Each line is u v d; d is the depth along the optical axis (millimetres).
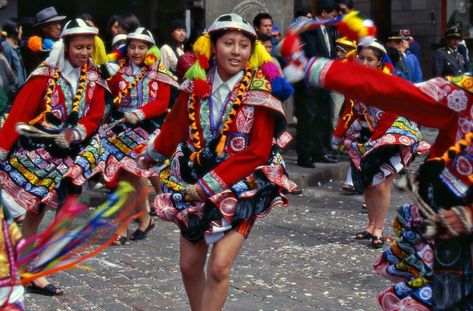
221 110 7660
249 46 7676
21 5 21109
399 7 30703
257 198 7602
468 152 5891
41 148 10039
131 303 9523
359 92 5816
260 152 7508
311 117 17703
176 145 7965
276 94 7602
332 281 10469
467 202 5914
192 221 7566
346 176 18109
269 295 9836
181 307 9398
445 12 30031
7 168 10055
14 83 15586
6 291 5441
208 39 7707
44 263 5668
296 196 16109
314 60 5879
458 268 5984
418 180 6078
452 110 5914
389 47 18906
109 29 16234
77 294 9836
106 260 11297
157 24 20641
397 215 6703
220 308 7559
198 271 7828
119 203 5918
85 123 10008
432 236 5895
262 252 11859
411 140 11797
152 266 11062
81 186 10039
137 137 12039
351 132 12281
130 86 12258
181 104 7848
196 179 7664
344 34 6125
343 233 13148
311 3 28062
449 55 24234
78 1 21406
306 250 12016
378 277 10664
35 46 13109
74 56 10062
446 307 6023
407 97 5832
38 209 10047
